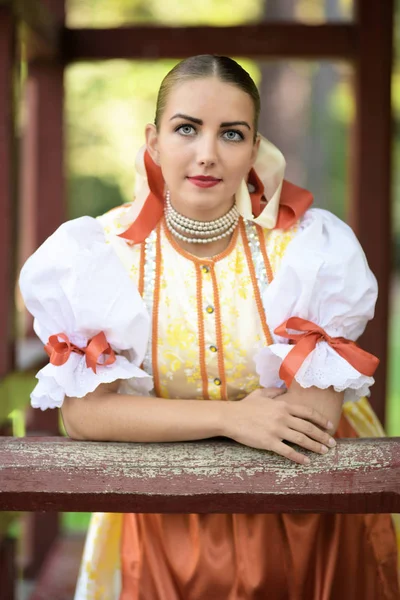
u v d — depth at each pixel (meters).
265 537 1.96
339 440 1.80
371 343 3.65
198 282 1.96
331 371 1.81
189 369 1.97
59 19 3.66
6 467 1.73
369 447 1.76
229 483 1.71
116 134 12.95
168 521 2.01
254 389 2.02
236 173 1.84
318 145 10.50
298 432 1.74
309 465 1.73
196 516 1.98
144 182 2.02
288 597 1.96
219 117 1.80
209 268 1.97
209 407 1.80
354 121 3.68
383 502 1.71
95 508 1.72
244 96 1.83
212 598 1.96
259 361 1.89
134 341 1.87
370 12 3.59
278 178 2.00
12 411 2.94
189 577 1.96
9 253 2.91
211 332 1.94
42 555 3.79
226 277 1.97
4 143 2.89
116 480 1.71
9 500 1.72
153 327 1.95
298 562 1.96
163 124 1.85
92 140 12.97
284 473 1.72
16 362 3.04
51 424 3.76
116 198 13.87
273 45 3.65
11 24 2.87
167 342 1.95
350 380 1.80
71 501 1.71
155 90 12.62
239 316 1.96
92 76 12.53
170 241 2.00
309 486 1.71
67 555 3.72
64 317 1.84
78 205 13.79
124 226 2.03
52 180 3.78
